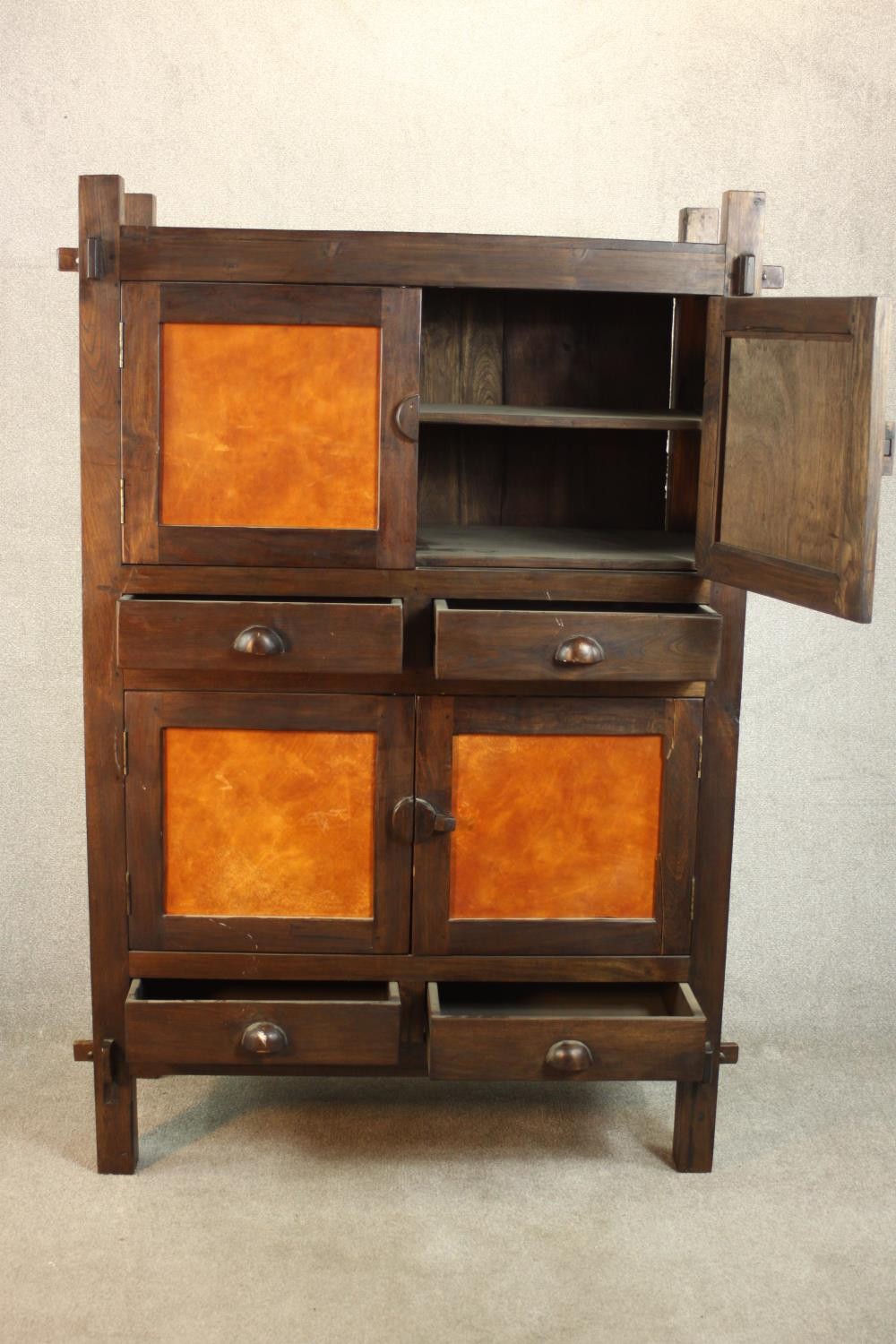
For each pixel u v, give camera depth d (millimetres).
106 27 2555
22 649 2703
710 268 2107
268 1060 2189
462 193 2643
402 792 2213
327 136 2609
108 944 2248
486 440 2549
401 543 2146
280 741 2195
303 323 2076
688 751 2230
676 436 2533
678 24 2619
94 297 2068
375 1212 2236
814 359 1852
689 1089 2342
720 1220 2236
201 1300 2010
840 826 2854
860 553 1744
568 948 2273
